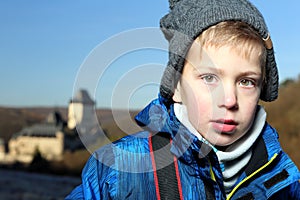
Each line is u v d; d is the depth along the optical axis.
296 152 12.69
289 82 19.39
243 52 1.51
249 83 1.57
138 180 1.56
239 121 1.55
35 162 19.75
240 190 1.70
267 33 1.60
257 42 1.55
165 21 1.76
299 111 15.12
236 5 1.60
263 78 1.70
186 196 1.56
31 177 16.00
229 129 1.55
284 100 16.84
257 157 1.74
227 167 1.70
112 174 1.57
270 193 1.73
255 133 1.70
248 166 1.73
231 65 1.50
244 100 1.56
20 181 14.39
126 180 1.56
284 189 1.92
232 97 1.51
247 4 1.66
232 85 1.52
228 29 1.52
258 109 1.76
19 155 44.62
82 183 1.63
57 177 15.80
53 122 51.44
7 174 17.48
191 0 1.68
